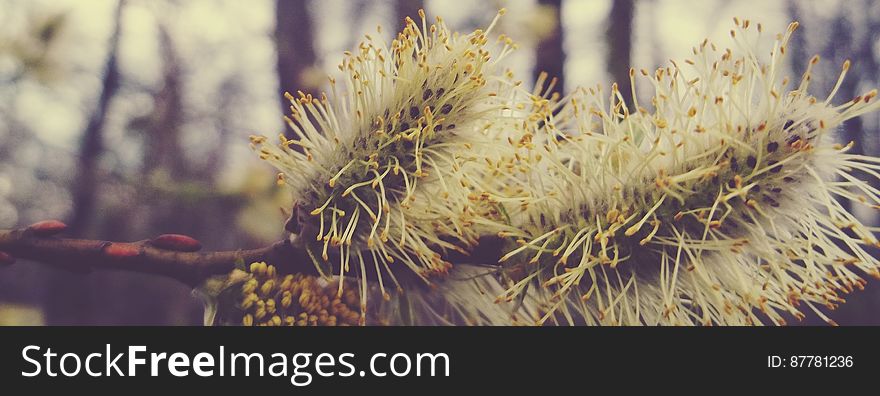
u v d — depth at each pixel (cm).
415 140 14
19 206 48
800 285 13
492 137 14
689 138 13
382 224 14
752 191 13
